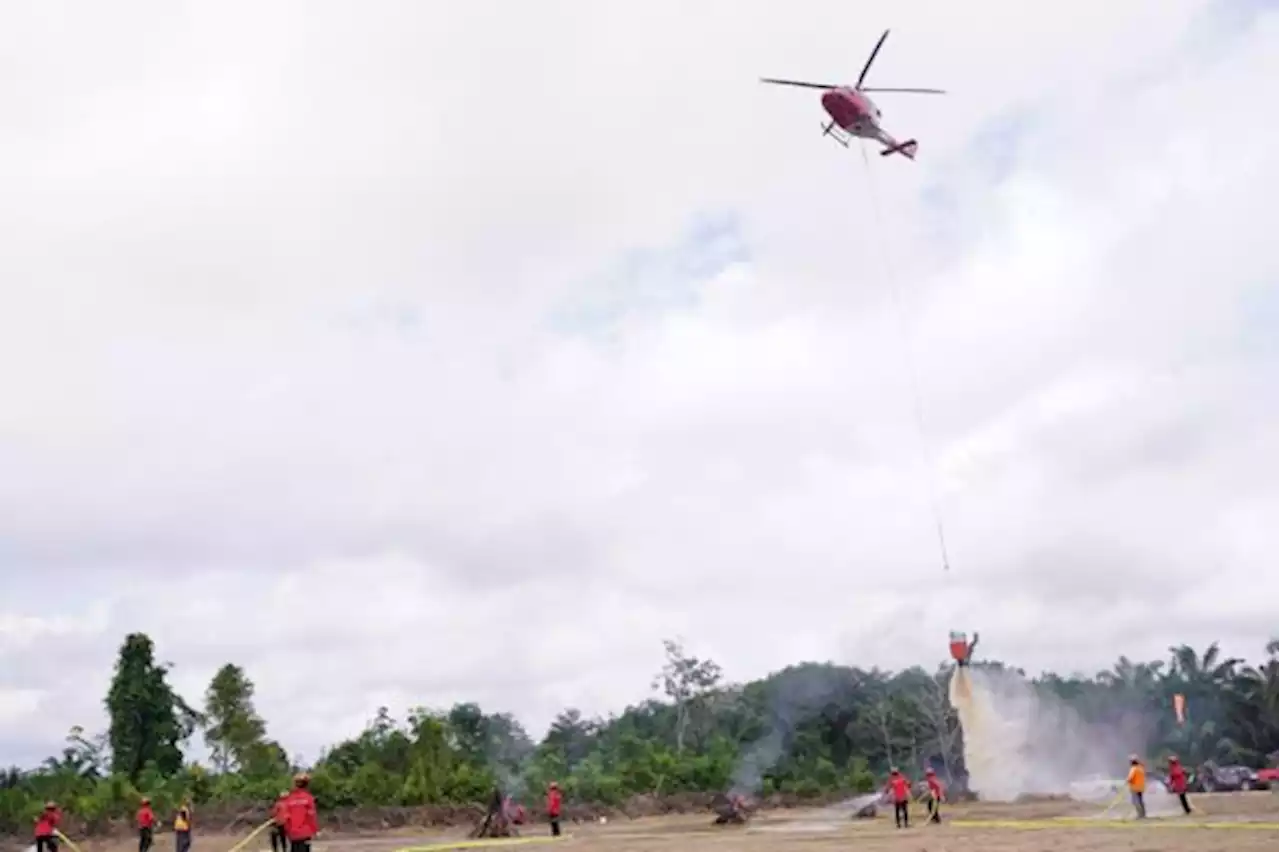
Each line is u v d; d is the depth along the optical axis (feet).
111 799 167.32
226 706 217.77
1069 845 75.77
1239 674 297.94
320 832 161.17
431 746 200.85
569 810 187.42
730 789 228.22
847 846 84.99
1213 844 71.56
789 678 322.75
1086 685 331.77
